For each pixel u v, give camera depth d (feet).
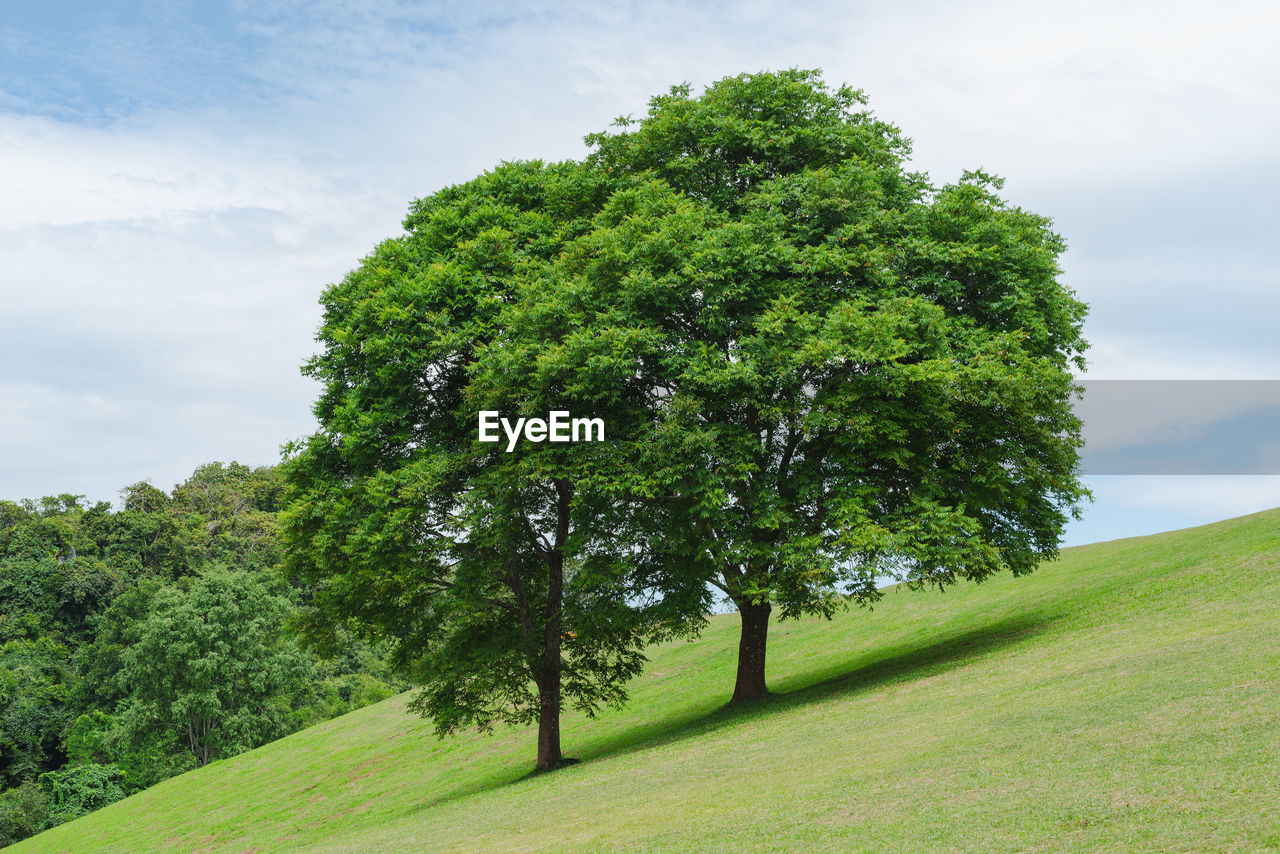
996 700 58.75
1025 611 101.14
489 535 81.41
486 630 91.86
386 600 89.66
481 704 93.30
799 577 76.02
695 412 74.64
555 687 91.56
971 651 84.89
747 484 81.51
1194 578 83.66
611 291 80.12
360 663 272.92
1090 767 37.68
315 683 246.68
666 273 77.46
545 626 92.84
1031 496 90.12
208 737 217.56
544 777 80.79
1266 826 27.58
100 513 325.01
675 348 77.51
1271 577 74.02
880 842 33.86
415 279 87.25
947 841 32.42
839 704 74.64
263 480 368.89
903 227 85.97
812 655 118.73
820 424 75.05
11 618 276.62
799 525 80.38
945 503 83.71
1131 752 38.40
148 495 339.16
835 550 76.54
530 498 82.53
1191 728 39.68
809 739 62.28
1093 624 80.33
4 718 241.35
